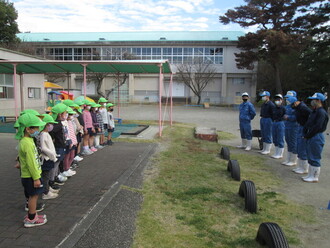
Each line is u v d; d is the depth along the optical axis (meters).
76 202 4.61
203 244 3.53
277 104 8.59
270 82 37.97
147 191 5.27
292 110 7.76
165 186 5.57
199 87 39.62
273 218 4.42
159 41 40.56
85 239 3.53
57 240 3.46
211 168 7.04
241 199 5.10
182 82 41.50
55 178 5.36
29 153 3.58
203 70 39.22
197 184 5.79
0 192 4.98
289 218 4.47
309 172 6.51
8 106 17.45
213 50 40.75
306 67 32.47
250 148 10.04
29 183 3.65
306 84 35.88
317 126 6.18
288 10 29.98
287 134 7.91
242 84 41.28
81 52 41.34
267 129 9.22
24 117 3.59
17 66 13.16
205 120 19.31
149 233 3.74
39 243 3.38
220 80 41.47
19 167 3.88
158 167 6.90
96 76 35.47
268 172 7.16
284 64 35.53
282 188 5.96
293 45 27.81
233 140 11.95
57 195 4.86
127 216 4.21
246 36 30.98
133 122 15.94
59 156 5.11
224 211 4.56
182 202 4.83
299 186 6.11
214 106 36.53
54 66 13.26
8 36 30.06
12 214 4.12
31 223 3.75
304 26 29.98
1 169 6.42
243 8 31.03
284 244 3.13
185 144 10.05
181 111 27.12
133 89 42.12
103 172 6.29
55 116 5.21
